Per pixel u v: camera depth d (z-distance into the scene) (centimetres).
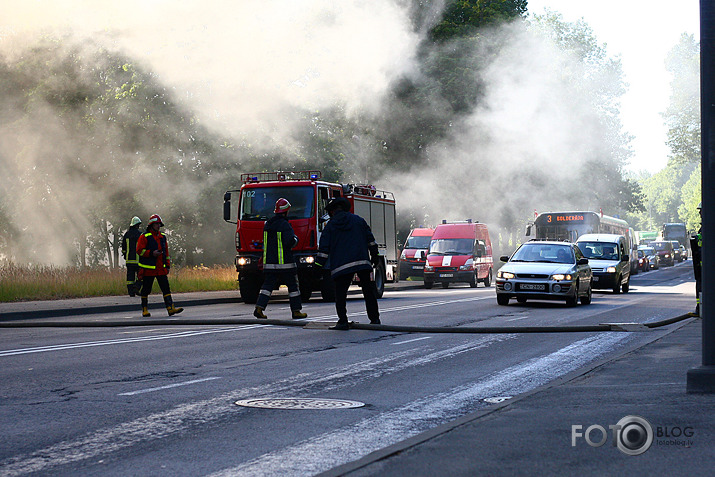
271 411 727
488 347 1236
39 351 1160
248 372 966
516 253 2375
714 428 577
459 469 477
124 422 679
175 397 796
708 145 727
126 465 540
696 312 1720
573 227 4316
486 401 785
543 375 959
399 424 673
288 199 2394
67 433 637
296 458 557
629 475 457
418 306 2188
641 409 656
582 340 1338
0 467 537
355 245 1488
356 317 1770
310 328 1516
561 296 2173
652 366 938
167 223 4612
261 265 2394
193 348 1204
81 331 1485
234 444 599
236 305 2350
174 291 2839
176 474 518
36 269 2675
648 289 3425
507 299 2242
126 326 1583
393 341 1307
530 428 589
